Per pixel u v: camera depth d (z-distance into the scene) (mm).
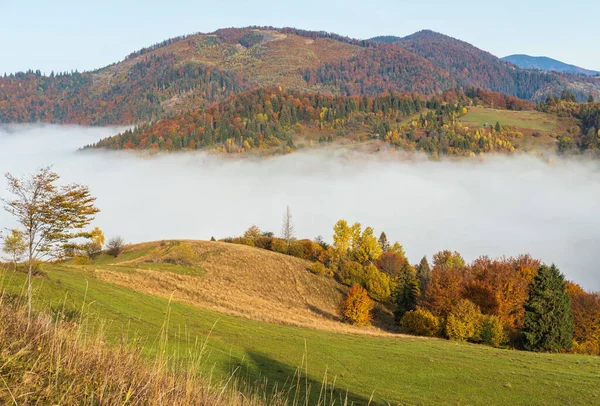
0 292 7473
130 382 6199
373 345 36719
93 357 6457
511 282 52500
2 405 4645
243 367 24484
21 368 5441
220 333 32906
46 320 7184
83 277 40406
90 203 20047
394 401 23766
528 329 43344
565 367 30438
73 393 5340
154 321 29625
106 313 25953
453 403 24266
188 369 7445
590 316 49875
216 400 7191
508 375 28594
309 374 26969
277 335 36531
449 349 36406
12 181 18188
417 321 50469
